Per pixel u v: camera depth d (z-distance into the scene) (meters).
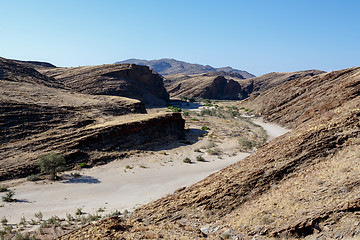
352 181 10.41
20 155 28.95
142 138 40.09
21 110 37.53
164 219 14.06
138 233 10.34
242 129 58.31
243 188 14.02
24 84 55.34
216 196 14.23
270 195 12.83
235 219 12.20
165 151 38.56
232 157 36.44
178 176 28.25
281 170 14.06
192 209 14.17
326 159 13.52
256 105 90.62
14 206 19.95
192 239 10.15
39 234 15.30
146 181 26.67
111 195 23.20
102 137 35.31
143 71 119.69
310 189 11.45
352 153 12.68
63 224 16.98
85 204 21.20
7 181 24.72
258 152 18.44
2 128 32.72
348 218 8.96
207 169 30.86
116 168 30.33
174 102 134.12
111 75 107.69
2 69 60.81
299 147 14.91
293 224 9.92
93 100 55.38
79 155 31.38
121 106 56.50
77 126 38.50
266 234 10.38
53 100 48.28
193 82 183.62
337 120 15.59
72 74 106.12
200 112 90.81
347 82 52.47
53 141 32.66
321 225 9.37
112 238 9.50
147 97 112.38
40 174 26.83
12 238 14.95
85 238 9.69
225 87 180.00
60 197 22.30
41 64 163.25
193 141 45.91
